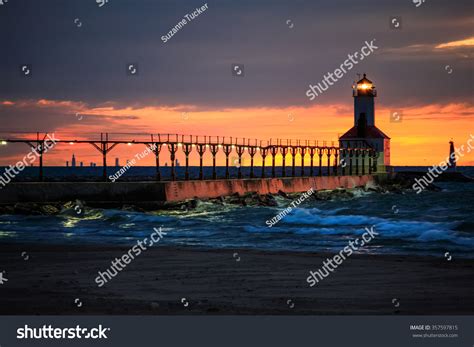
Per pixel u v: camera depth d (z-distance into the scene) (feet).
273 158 333.42
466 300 68.69
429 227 143.95
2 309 61.87
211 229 151.53
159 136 243.60
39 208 197.57
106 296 68.49
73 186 217.36
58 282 77.00
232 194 265.54
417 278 82.48
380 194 371.97
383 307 65.31
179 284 76.89
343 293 72.33
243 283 78.07
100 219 183.21
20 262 95.25
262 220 182.70
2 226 162.91
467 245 117.91
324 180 369.50
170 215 210.59
